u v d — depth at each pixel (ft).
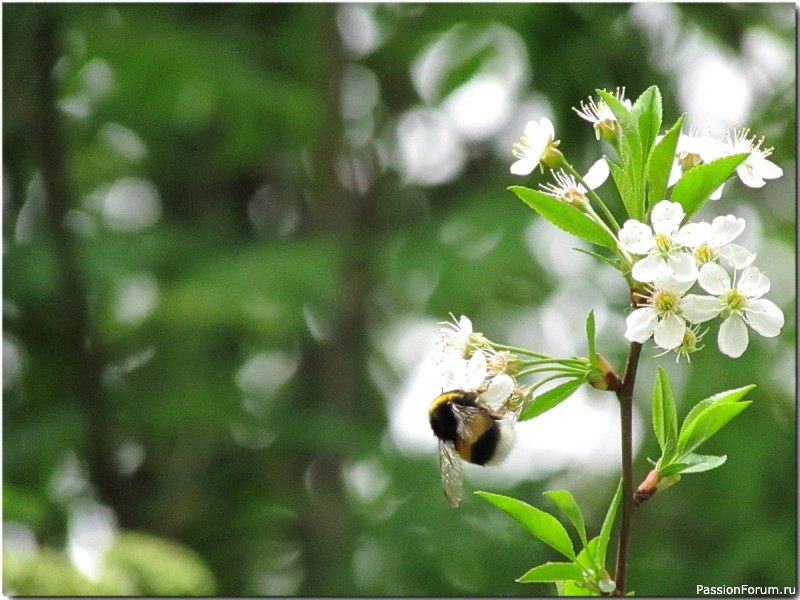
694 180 9.97
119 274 30.50
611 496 30.40
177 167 38.47
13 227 32.91
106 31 31.91
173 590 19.99
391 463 30.68
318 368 36.22
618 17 30.86
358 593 29.25
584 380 10.30
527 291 31.09
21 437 31.35
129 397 32.58
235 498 34.27
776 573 27.89
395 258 30.25
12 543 28.99
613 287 31.04
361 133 39.14
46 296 31.53
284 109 33.06
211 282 29.58
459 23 33.99
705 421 10.12
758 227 31.50
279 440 30.91
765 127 30.35
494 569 29.48
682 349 9.98
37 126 29.99
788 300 30.25
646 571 29.43
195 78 32.24
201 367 33.65
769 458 29.09
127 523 31.65
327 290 29.78
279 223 38.75
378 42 37.22
